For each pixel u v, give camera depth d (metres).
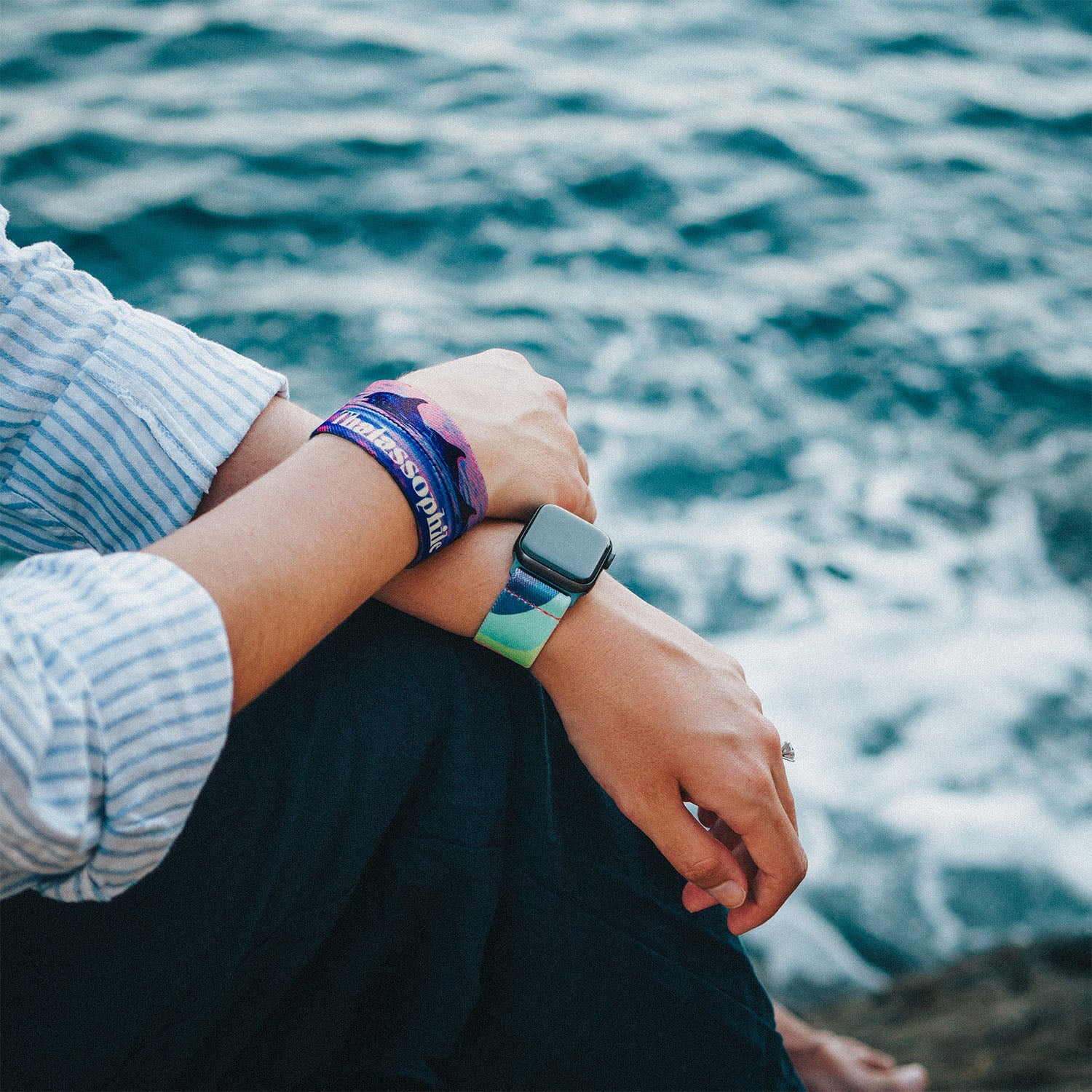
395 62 10.09
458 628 1.01
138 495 1.02
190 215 7.32
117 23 10.21
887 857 3.92
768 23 12.07
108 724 0.69
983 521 5.75
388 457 0.89
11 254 0.99
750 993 1.18
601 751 0.99
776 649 4.95
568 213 7.97
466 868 1.02
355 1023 1.10
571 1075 1.15
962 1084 2.65
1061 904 3.72
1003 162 9.47
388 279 7.00
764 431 6.22
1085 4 12.91
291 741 0.95
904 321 7.22
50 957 0.86
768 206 8.40
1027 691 4.72
